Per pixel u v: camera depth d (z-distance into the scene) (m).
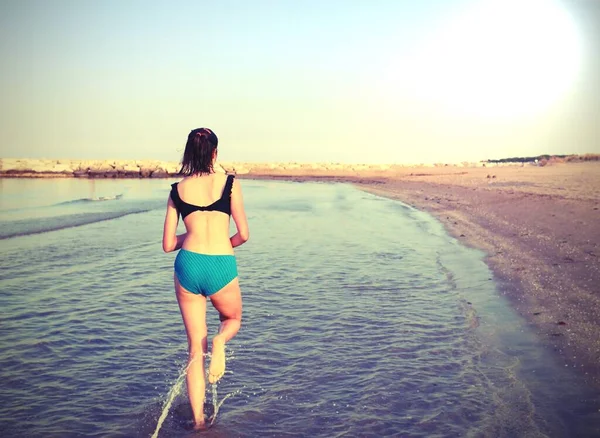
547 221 13.59
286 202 25.80
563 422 3.92
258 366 5.14
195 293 4.34
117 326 6.38
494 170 53.78
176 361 5.32
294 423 4.06
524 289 7.57
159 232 14.47
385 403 4.34
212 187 4.41
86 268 9.67
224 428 4.00
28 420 4.11
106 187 37.22
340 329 6.18
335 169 78.50
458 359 5.21
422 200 25.11
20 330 6.20
